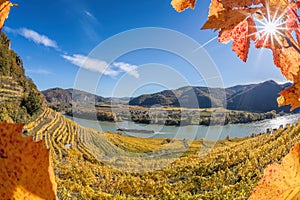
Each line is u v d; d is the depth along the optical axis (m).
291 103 0.51
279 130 19.58
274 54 0.77
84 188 12.82
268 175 0.49
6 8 0.42
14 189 0.33
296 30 0.74
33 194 0.33
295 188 0.46
